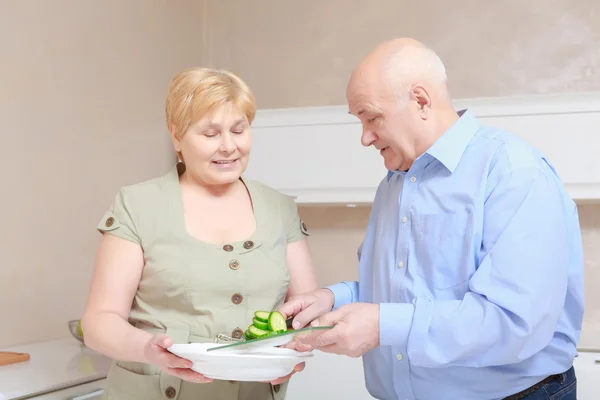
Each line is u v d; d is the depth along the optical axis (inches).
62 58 103.8
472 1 124.2
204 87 62.8
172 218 64.4
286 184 118.0
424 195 61.2
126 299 63.7
